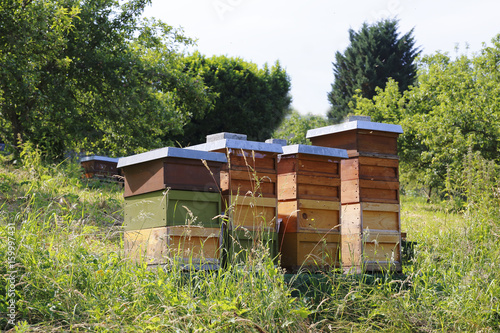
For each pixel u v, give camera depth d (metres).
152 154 4.46
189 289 3.69
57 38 14.65
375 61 29.94
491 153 18.53
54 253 4.04
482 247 5.71
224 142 4.73
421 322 4.21
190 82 18.59
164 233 4.32
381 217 5.46
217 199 4.59
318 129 5.80
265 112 26.91
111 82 17.00
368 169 5.47
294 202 5.05
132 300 3.65
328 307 4.19
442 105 19.73
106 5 18.14
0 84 14.08
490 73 21.30
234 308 3.45
